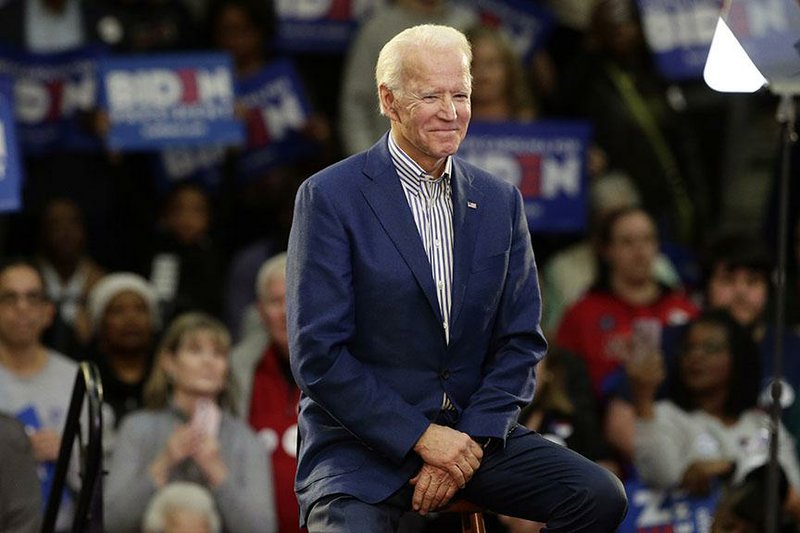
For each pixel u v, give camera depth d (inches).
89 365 636.1
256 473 826.2
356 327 522.6
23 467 694.5
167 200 1058.1
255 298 1014.4
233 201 1078.4
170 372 829.8
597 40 1130.0
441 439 512.4
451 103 508.7
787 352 933.8
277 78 1080.2
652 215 1104.2
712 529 776.3
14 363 820.0
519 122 998.4
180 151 1074.1
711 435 856.3
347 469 519.8
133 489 803.4
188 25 1115.9
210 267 1043.3
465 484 522.0
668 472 836.0
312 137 1079.6
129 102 1001.5
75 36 1088.2
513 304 533.6
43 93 1037.2
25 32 1075.9
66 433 646.5
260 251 1023.6
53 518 658.2
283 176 1077.1
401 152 523.5
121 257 1077.8
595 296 971.9
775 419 628.4
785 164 634.2
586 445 828.0
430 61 507.8
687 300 984.9
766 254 975.0
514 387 526.0
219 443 824.9
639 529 829.8
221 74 1008.2
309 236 518.9
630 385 862.5
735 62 633.6
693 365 864.9
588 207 1056.8
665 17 1099.9
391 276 517.3
